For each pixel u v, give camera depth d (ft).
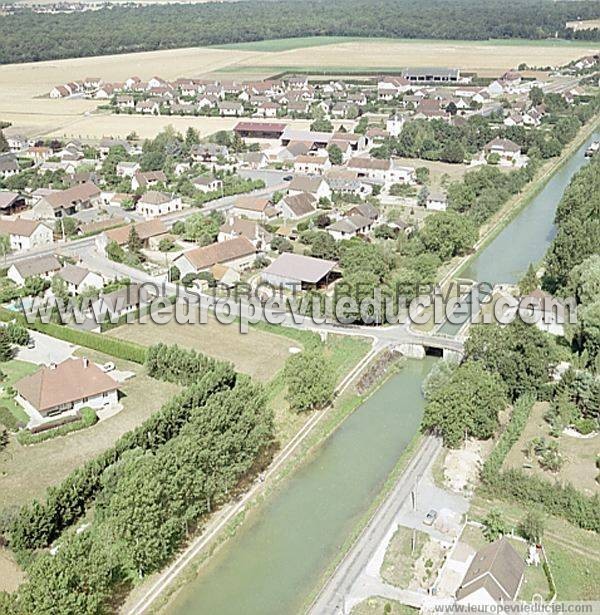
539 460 371.35
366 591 296.92
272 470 376.27
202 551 322.55
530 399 414.62
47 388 410.93
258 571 314.14
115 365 470.80
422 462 376.07
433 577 302.45
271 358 477.36
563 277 540.93
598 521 326.03
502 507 342.44
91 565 274.57
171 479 313.12
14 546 311.88
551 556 312.91
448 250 632.79
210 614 292.81
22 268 591.37
